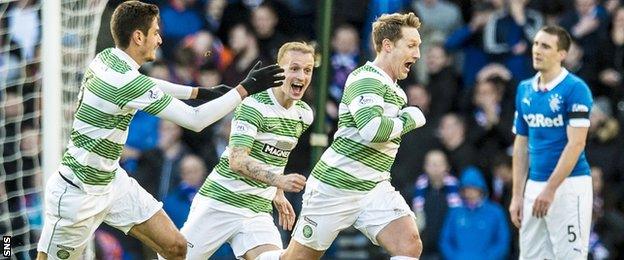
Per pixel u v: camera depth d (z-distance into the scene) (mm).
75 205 23391
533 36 39656
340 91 37969
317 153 30719
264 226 25750
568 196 27047
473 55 39938
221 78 37969
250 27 39125
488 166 37000
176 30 39500
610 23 39219
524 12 39906
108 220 24281
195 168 34938
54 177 23719
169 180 35688
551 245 27578
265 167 25016
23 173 32375
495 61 39688
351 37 38562
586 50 39094
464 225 34812
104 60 22969
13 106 32781
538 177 27500
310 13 40375
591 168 35688
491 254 34688
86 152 23141
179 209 34750
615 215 35656
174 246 24516
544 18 40406
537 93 27328
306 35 40219
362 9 40969
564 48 26969
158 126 36219
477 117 38094
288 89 24594
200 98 24625
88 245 28375
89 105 22906
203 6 40281
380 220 23562
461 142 36969
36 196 32062
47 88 27281
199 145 36719
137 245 34938
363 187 23609
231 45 38656
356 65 38562
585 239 27203
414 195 35812
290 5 40250
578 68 39125
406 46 23188
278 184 22969
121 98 22531
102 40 38219
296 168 36156
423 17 40781
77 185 23375
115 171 23922
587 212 27203
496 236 34781
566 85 26875
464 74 39875
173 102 22500
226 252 35000
